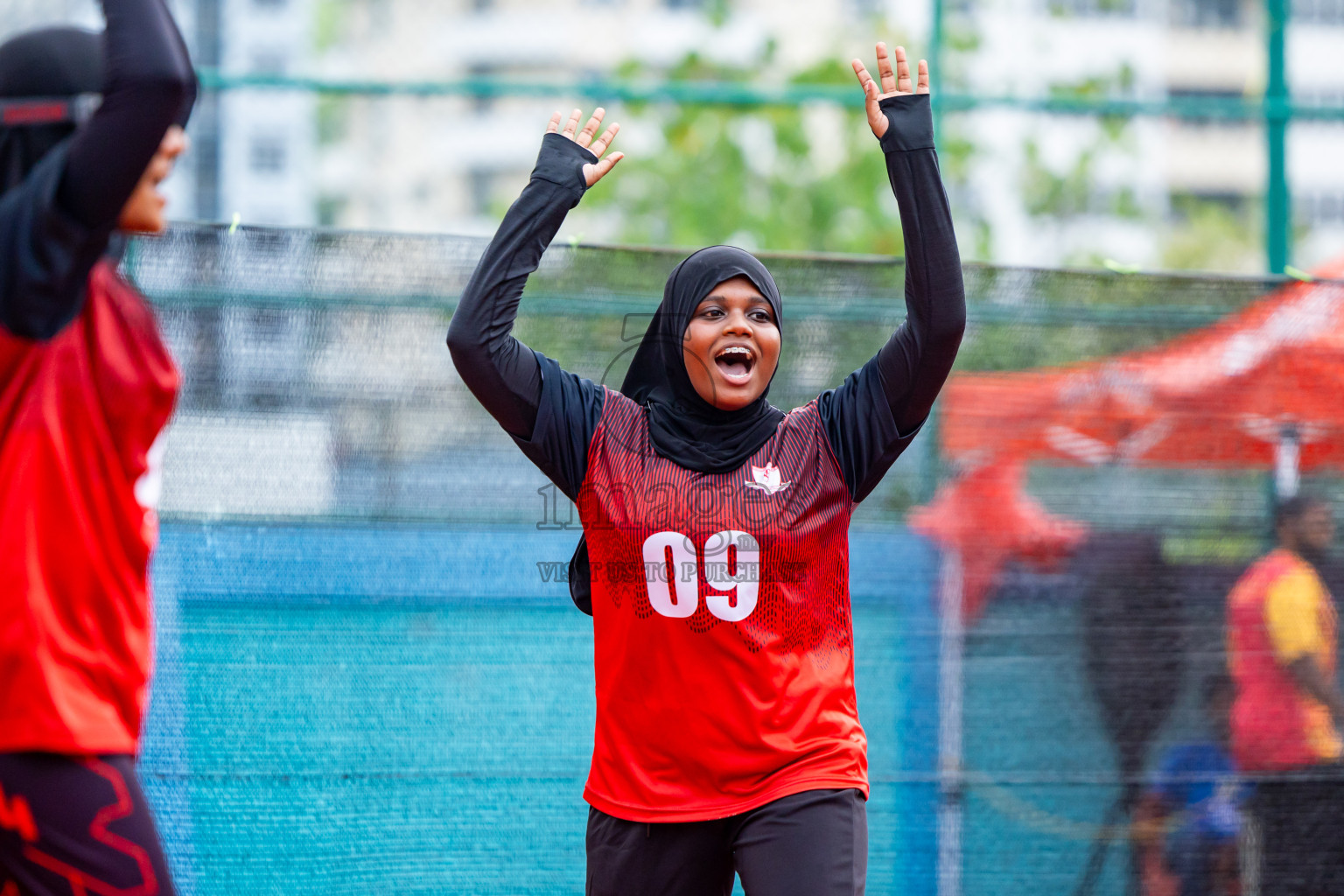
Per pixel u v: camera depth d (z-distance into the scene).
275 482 11.59
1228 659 12.54
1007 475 12.52
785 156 29.80
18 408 6.16
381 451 11.73
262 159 26.11
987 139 24.67
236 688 11.44
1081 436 12.59
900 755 12.23
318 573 11.59
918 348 8.85
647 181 29.69
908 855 12.16
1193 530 12.66
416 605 11.70
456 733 11.69
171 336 11.50
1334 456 12.79
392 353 11.79
